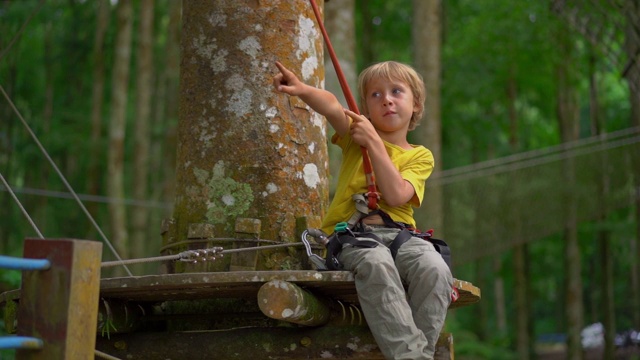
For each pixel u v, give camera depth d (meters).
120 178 16.30
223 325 4.05
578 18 11.83
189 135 4.27
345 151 3.84
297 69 4.31
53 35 21.59
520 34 17.83
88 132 21.02
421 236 3.59
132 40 22.36
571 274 19.31
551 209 13.95
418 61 12.89
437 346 3.76
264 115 4.18
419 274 3.42
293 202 4.14
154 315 4.07
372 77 3.87
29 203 19.36
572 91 20.59
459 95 19.62
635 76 11.27
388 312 3.29
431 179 12.52
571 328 19.12
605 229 19.22
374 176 3.64
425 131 12.77
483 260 25.98
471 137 20.75
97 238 18.11
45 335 2.88
